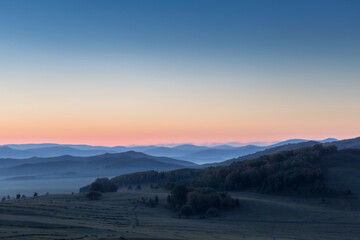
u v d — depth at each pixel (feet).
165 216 389.60
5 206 354.54
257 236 272.31
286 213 385.50
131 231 252.62
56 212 343.67
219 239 238.48
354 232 300.20
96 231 238.48
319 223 338.13
